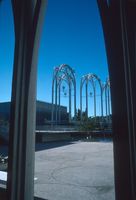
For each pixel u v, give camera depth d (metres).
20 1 3.30
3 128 19.19
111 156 11.57
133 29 2.45
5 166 7.82
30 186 3.17
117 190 2.27
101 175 7.04
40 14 3.16
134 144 2.29
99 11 2.54
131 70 2.40
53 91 33.72
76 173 7.37
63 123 36.47
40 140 21.19
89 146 17.36
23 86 3.23
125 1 2.48
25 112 3.19
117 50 2.40
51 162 9.73
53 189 5.48
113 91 2.40
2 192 3.79
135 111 2.35
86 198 4.79
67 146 17.41
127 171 2.23
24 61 3.26
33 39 3.21
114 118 2.37
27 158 3.15
